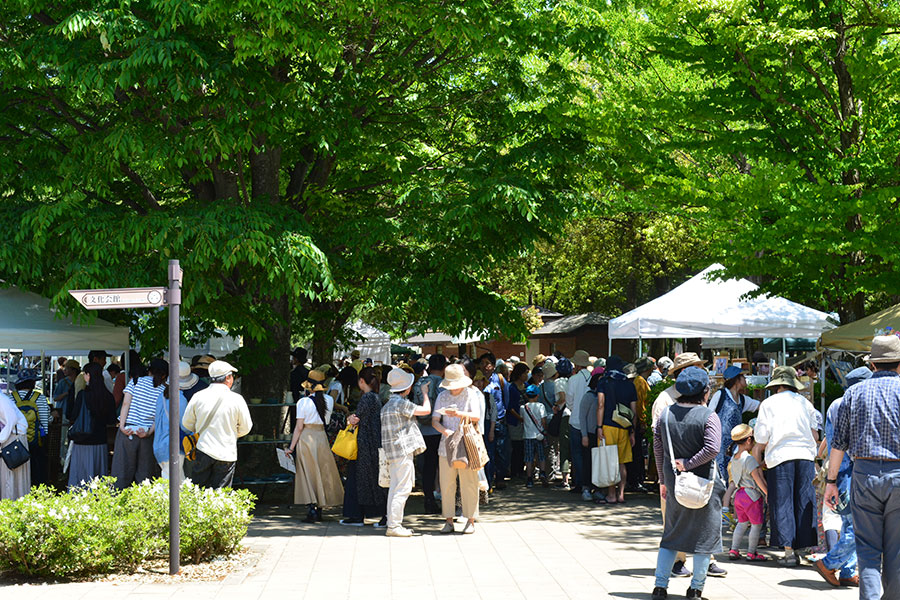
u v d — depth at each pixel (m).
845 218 13.55
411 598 7.79
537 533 11.45
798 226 13.54
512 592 8.02
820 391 15.77
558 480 17.45
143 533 8.88
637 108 15.25
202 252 12.22
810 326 17.89
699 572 7.54
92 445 13.33
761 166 13.78
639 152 14.89
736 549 9.55
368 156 14.30
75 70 12.09
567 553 10.01
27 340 13.88
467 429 11.42
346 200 16.20
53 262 13.41
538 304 51.31
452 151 16.31
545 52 14.35
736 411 10.08
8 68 12.51
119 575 8.66
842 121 14.95
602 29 14.12
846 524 8.05
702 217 14.83
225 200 13.29
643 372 15.76
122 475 12.35
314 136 13.47
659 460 7.69
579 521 12.48
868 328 13.02
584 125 14.77
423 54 15.00
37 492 9.07
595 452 13.91
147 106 13.16
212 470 10.69
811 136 15.20
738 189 13.89
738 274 16.14
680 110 14.97
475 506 11.58
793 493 9.12
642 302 49.94
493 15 12.86
